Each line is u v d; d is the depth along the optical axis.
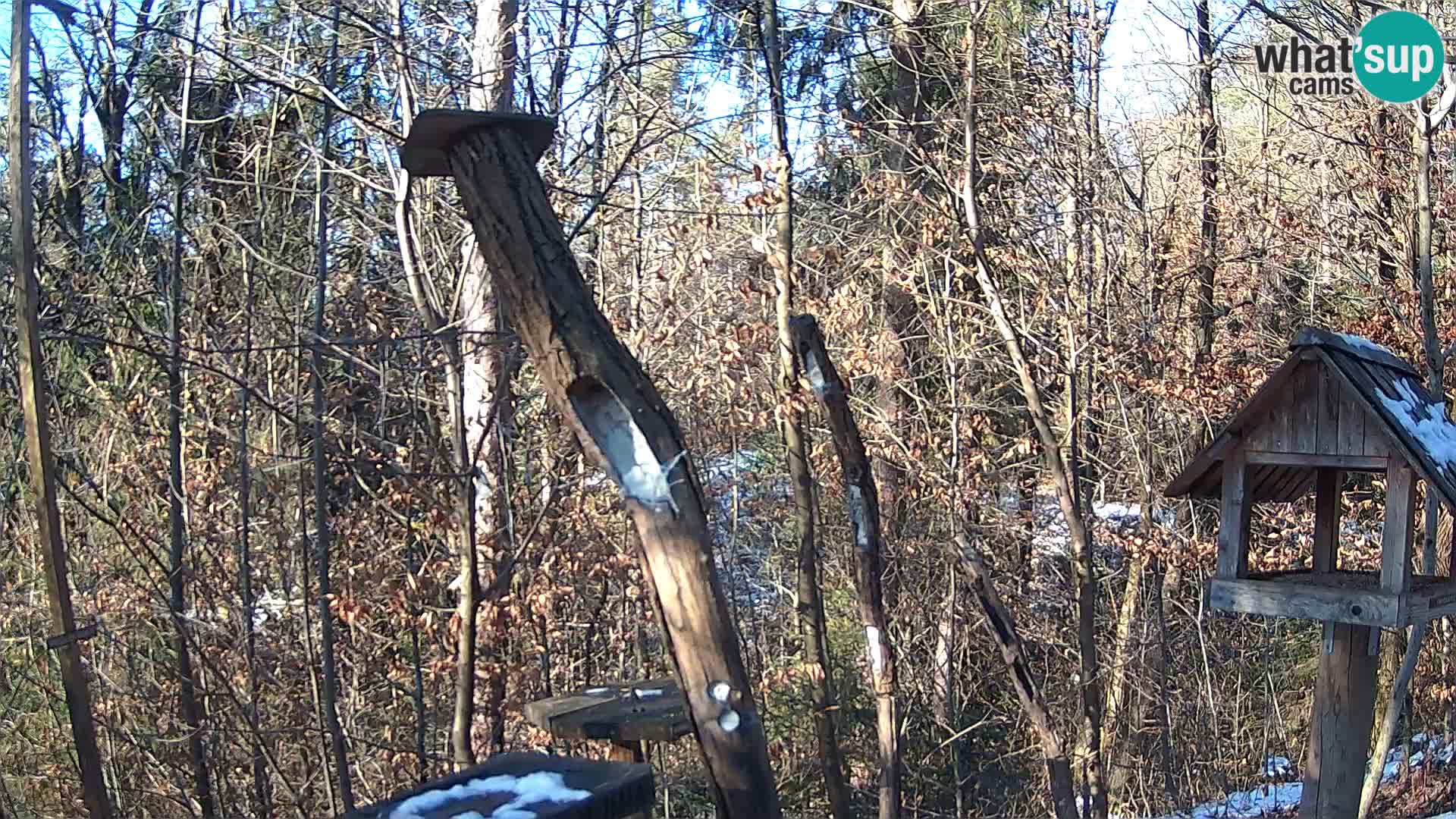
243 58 8.34
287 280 10.05
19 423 9.70
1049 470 11.80
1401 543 5.15
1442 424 5.64
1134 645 12.75
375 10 8.45
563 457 9.22
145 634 10.64
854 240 12.73
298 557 10.42
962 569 9.47
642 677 11.33
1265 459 5.56
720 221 11.15
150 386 10.47
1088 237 11.49
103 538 10.44
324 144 8.70
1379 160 10.89
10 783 9.96
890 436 11.86
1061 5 11.18
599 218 9.11
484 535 8.24
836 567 12.88
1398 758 13.05
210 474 10.26
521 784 2.73
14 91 3.50
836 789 10.24
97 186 10.07
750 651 12.88
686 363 11.37
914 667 13.32
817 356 5.84
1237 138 14.23
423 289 7.71
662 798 11.92
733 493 12.40
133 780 10.36
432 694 10.52
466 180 3.40
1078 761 11.57
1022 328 10.87
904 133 12.57
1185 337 12.62
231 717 10.05
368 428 9.89
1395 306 10.70
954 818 12.72
